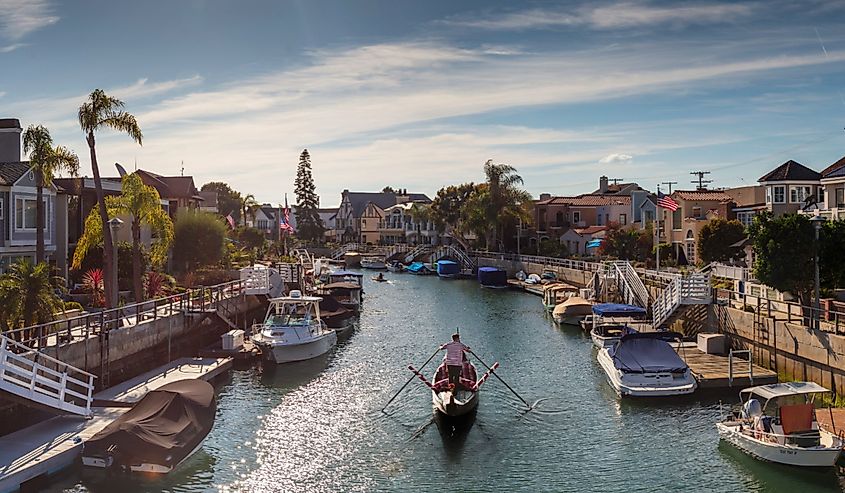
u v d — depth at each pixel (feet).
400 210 480.23
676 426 91.04
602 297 186.09
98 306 134.62
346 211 547.08
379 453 83.46
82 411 84.23
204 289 146.00
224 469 77.92
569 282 246.27
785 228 104.68
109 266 125.18
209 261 195.83
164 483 72.90
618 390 103.35
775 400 80.59
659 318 139.13
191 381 88.48
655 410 97.50
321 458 81.61
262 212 540.93
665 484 74.08
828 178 157.69
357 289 205.46
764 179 196.54
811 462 73.97
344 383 114.93
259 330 141.18
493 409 100.37
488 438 88.48
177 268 199.11
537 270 278.05
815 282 103.04
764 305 122.52
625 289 176.45
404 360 132.98
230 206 483.51
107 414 86.69
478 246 370.53
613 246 254.27
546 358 133.80
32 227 144.25
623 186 404.77
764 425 78.54
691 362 115.14
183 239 191.62
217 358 124.47
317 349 133.39
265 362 127.75
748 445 78.74
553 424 93.35
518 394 107.76
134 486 71.72
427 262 375.25
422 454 83.10
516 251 345.51
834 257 103.19
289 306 146.61
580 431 90.33
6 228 136.26
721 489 72.54
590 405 101.24
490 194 336.08
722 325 126.72
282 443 86.28
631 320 152.46
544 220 344.69
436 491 72.95
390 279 313.12
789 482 73.61
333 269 314.14
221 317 135.23
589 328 162.91
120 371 106.42
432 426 93.04
